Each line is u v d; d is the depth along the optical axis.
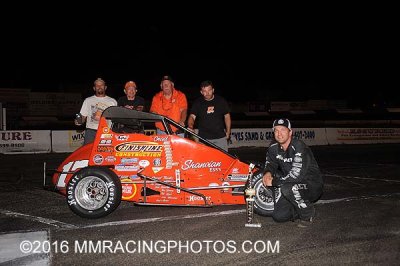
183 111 7.93
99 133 6.56
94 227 5.89
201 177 6.53
